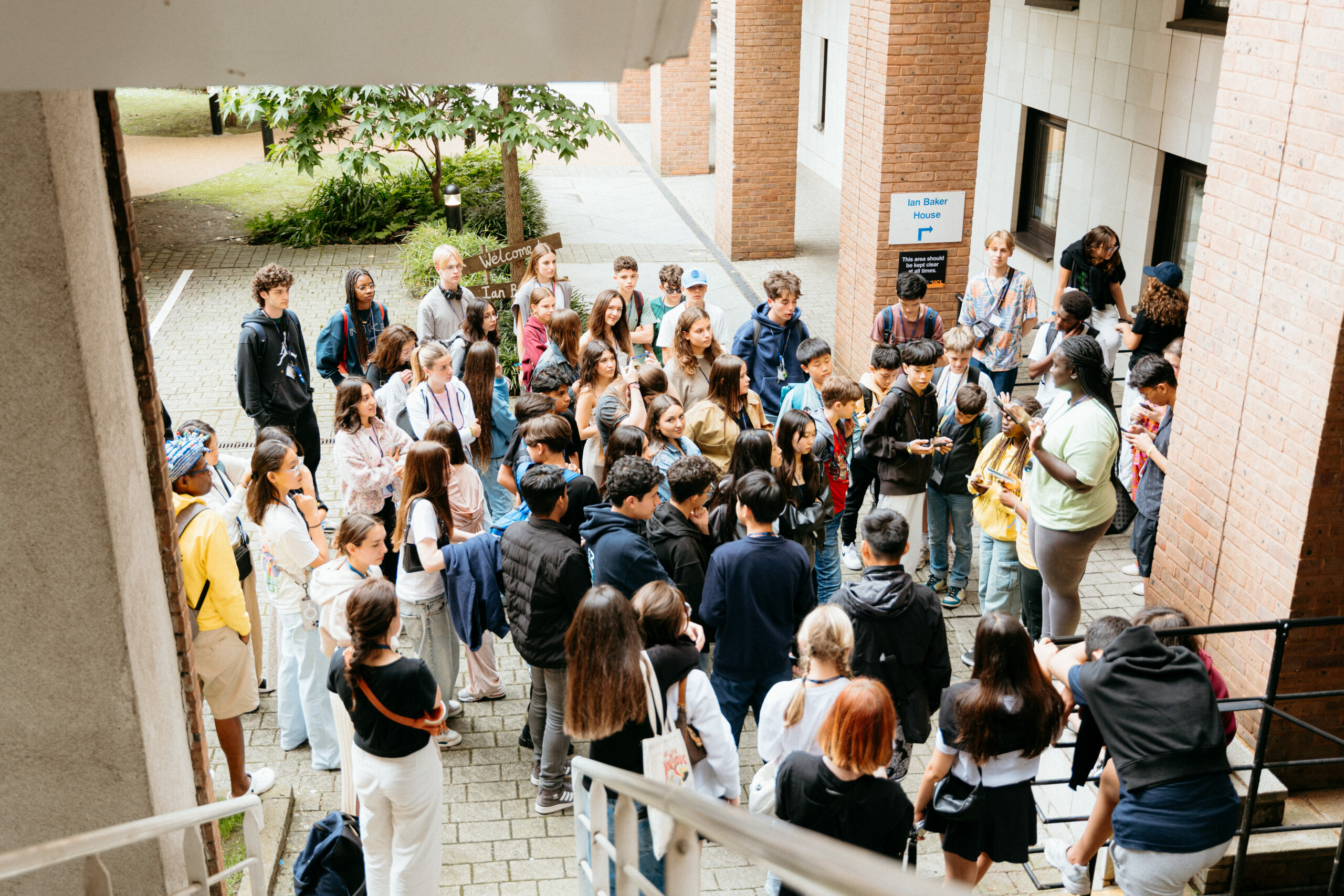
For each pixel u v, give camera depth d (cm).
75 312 283
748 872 566
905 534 522
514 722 689
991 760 454
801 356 746
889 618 517
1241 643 605
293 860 575
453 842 588
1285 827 538
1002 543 732
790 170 1636
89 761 324
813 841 138
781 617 563
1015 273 956
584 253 1692
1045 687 444
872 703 387
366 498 739
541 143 1188
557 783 605
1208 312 618
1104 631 472
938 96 1064
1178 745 432
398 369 857
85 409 291
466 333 908
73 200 288
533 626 570
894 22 1034
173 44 145
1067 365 621
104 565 306
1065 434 625
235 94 1232
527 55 154
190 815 308
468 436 801
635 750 454
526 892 554
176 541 381
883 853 410
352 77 154
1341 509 545
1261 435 578
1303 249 538
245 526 828
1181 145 1073
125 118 2592
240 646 570
